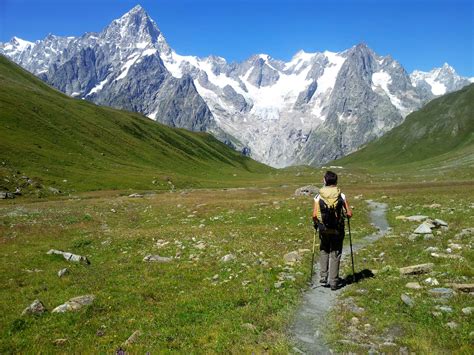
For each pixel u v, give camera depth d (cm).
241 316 1253
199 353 1013
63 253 2380
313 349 1044
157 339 1113
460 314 1141
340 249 1541
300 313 1299
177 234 2980
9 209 5316
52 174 9719
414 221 3188
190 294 1520
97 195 8462
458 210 3344
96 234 3284
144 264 2095
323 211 1496
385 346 1023
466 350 932
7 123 12169
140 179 11525
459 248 1880
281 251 2244
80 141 14212
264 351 1019
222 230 3072
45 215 4603
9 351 1099
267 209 4334
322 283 1584
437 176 14012
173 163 17825
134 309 1391
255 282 1625
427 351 967
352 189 8438
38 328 1262
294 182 15850
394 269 1688
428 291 1352
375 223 3362
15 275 2003
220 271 1836
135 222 4259
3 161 9344
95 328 1245
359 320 1209
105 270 2014
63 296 1599
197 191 9606
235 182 15150
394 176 16012
